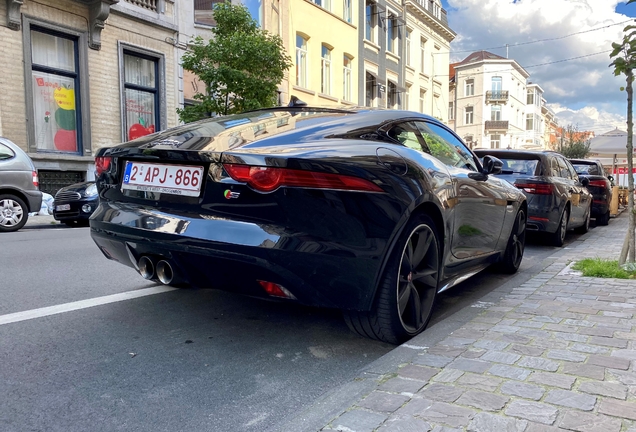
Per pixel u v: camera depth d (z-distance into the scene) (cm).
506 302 381
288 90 2028
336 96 2366
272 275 258
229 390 256
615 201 1469
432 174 329
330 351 310
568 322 323
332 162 263
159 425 221
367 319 298
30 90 1315
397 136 338
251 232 257
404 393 224
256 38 1373
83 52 1429
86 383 260
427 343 299
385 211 277
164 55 1666
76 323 352
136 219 295
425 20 3272
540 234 788
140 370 278
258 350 310
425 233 321
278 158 255
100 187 340
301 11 2108
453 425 195
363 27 2562
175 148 284
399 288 302
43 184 1371
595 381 232
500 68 4934
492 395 219
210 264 268
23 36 1292
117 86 1526
